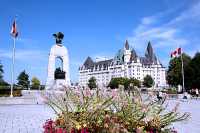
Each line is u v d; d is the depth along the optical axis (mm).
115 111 6590
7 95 44500
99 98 6789
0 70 74562
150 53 181125
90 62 196750
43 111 25422
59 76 53688
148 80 150750
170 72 88000
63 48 55188
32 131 13844
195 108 29734
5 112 24375
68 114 6734
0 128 14859
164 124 6512
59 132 6305
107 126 5934
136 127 6125
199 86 78875
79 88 7688
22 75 112250
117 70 174375
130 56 172750
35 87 114188
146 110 6457
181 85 82812
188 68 80750
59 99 7961
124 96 6656
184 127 15164
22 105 34406
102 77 182250
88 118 6430
